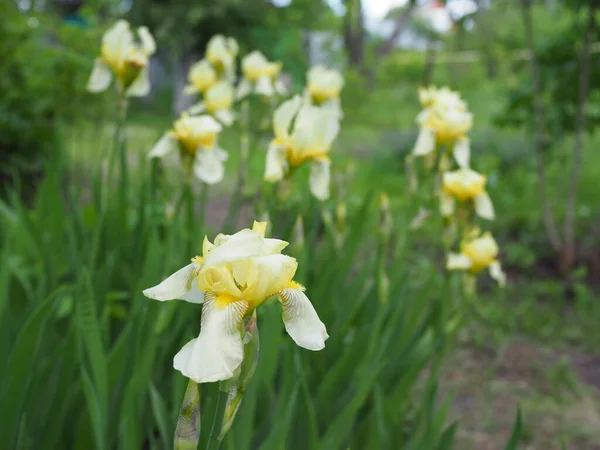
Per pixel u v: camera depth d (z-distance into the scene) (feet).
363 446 2.04
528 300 4.78
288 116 2.00
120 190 2.59
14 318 2.23
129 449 1.69
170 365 2.02
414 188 2.49
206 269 1.09
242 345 1.06
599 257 5.40
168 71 17.10
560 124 5.67
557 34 5.60
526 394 3.46
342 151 8.07
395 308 2.39
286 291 1.14
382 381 2.25
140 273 2.33
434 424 2.10
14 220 2.95
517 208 6.84
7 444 1.67
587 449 3.00
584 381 3.65
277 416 1.80
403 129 12.39
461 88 17.47
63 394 1.80
